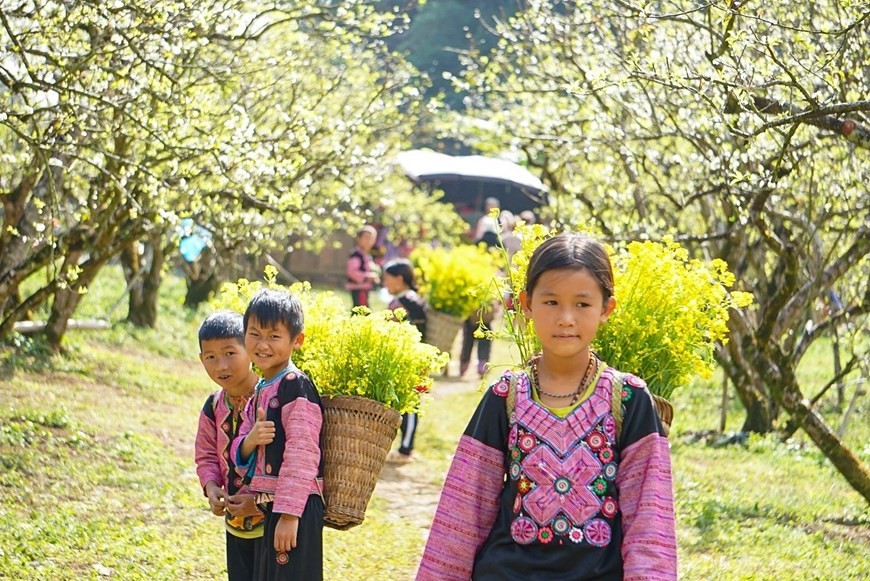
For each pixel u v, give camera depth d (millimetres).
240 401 4449
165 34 7934
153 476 8156
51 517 6840
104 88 8180
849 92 7285
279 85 12094
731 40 6473
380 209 21266
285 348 4246
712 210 10352
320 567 4211
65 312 12500
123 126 8711
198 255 17156
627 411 3111
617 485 3078
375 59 14703
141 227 10938
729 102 7234
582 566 3006
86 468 8078
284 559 4121
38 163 8891
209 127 9039
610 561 3027
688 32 8227
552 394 3162
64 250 10898
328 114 13172
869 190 8336
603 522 3035
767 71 7098
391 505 8633
